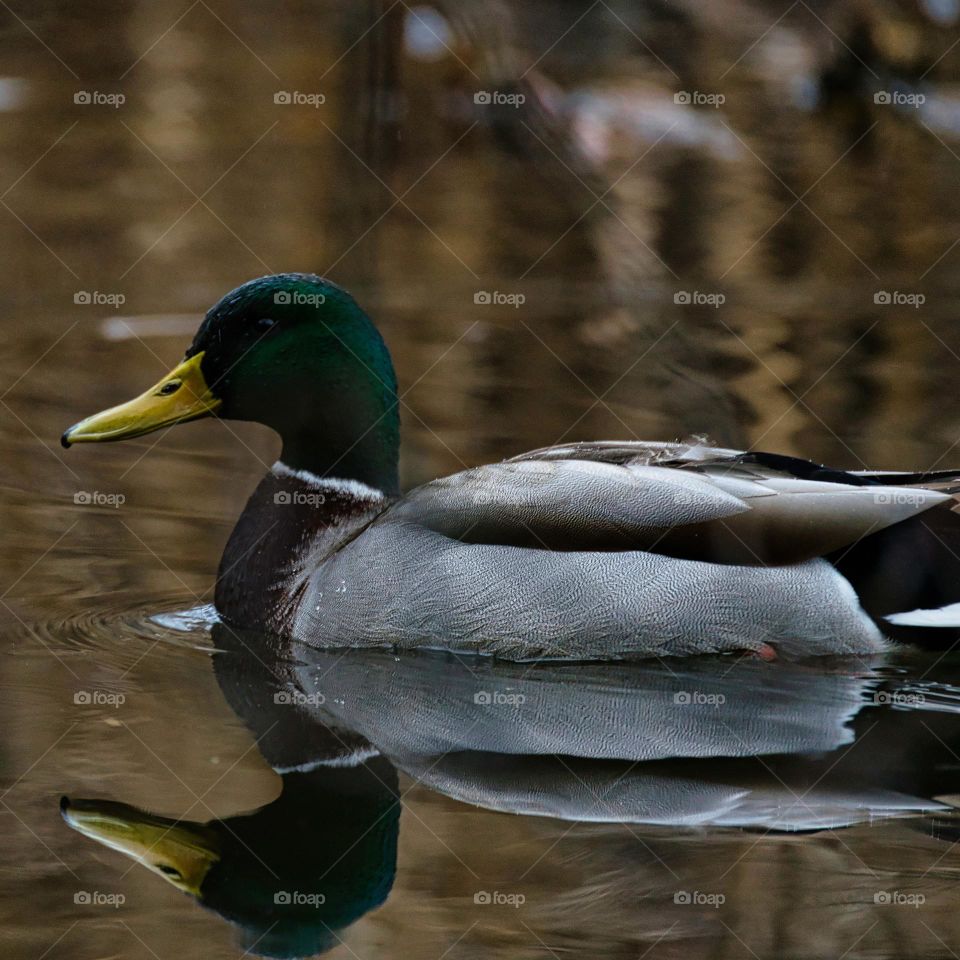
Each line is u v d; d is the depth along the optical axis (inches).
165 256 749.3
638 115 872.3
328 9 913.5
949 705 396.5
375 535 433.7
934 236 825.5
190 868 300.2
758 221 821.9
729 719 384.8
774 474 431.5
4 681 391.5
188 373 454.6
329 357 452.4
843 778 346.6
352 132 740.7
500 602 420.2
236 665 414.0
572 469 431.8
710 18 911.0
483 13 644.7
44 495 520.4
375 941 277.0
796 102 912.9
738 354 660.7
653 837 316.5
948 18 925.8
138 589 456.8
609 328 695.7
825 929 278.5
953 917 283.1
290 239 773.3
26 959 268.5
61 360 645.9
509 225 814.5
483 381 629.9
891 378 637.3
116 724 367.2
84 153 860.6
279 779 340.8
